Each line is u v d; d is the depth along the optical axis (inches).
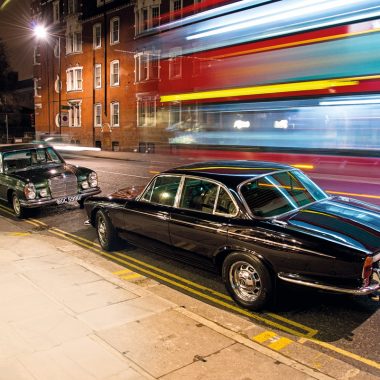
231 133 344.5
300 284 167.0
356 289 156.7
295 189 210.4
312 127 287.9
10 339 151.6
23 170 406.9
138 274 233.3
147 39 1150.3
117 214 258.5
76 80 1498.5
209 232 197.0
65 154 1184.8
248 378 126.9
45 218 391.5
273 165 228.7
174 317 169.2
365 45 258.1
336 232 169.6
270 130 313.3
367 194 263.1
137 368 132.3
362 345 156.1
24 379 126.0
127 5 1233.4
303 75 289.4
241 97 334.0
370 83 257.1
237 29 336.8
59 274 222.4
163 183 232.8
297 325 172.7
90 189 408.5
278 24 304.5
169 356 139.6
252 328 167.2
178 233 214.8
